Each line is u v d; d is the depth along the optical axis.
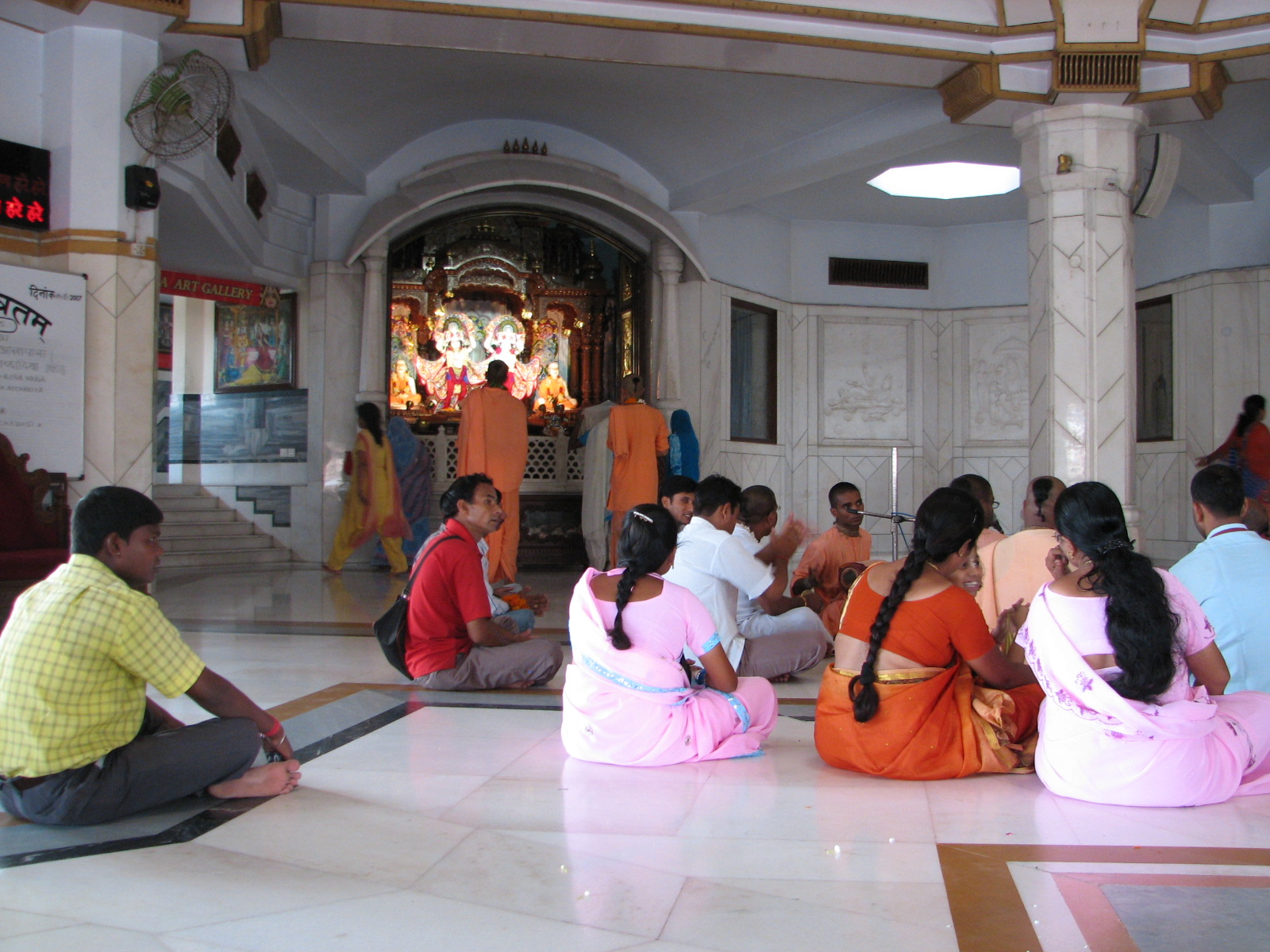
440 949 1.94
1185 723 2.77
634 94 9.09
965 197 11.38
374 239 10.03
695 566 4.34
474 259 12.87
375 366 10.36
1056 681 2.89
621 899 2.19
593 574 3.42
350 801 2.88
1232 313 10.36
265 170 9.38
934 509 3.06
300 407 10.77
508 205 10.78
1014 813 2.79
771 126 9.30
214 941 1.96
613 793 2.98
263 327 11.19
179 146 6.41
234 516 11.29
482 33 6.72
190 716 4.00
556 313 13.27
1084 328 7.39
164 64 6.57
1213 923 2.06
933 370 12.72
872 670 3.08
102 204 6.20
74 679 2.53
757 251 11.75
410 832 2.62
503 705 4.22
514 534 8.41
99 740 2.61
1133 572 2.79
